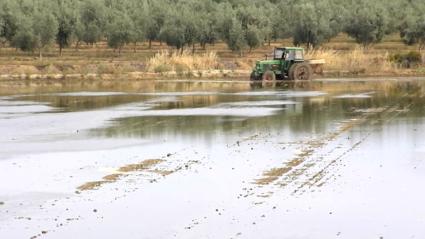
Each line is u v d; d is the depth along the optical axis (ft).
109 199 74.28
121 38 323.16
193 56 289.74
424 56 293.02
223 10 346.95
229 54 332.19
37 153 100.78
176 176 84.64
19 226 65.00
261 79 245.24
